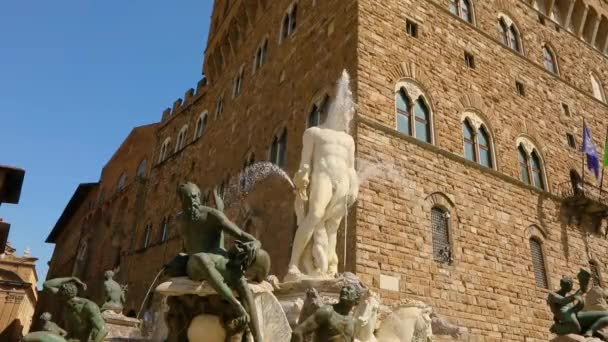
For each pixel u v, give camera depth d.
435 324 12.95
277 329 6.17
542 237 23.16
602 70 34.94
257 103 30.36
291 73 26.36
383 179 18.42
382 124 19.30
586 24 35.94
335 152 10.47
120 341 11.31
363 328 7.94
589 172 28.47
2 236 14.41
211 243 5.72
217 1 47.59
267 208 24.20
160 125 53.84
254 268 6.07
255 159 27.77
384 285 16.52
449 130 21.94
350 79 20.03
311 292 6.54
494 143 23.70
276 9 32.34
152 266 40.00
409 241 17.97
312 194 10.07
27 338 5.94
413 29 23.39
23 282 44.62
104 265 50.31
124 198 52.94
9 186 12.46
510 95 26.25
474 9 27.41
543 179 25.58
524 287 20.84
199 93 46.94
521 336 19.56
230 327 5.28
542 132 26.89
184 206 5.84
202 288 5.29
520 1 31.11
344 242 17.11
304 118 22.97
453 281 18.52
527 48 29.50
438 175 20.31
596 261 24.95
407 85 21.47
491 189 22.08
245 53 36.56
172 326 5.48
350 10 21.94
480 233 20.56
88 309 6.71
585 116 30.61
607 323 10.30
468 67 24.84
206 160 37.94
